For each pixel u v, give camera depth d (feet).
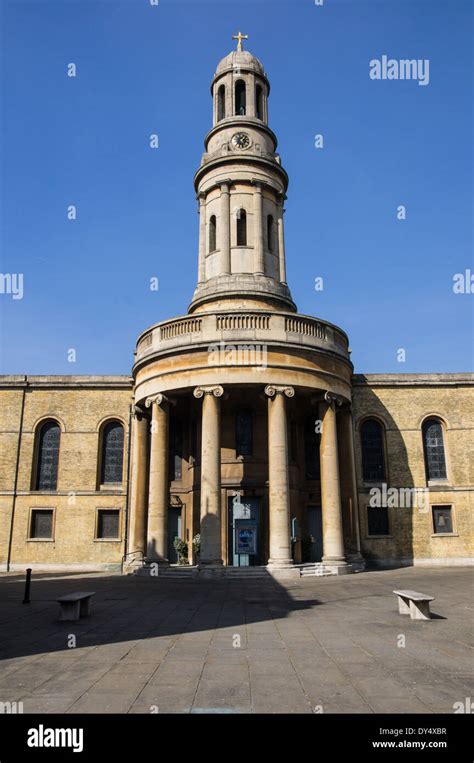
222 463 91.04
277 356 81.41
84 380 110.73
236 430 93.40
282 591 62.08
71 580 79.00
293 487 92.89
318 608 49.39
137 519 95.35
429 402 110.63
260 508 90.22
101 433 109.70
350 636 36.86
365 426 110.22
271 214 108.06
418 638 36.14
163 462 82.99
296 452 96.73
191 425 98.12
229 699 23.81
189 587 66.74
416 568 96.73
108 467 108.78
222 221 103.81
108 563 103.04
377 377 110.83
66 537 104.32
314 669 28.53
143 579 76.89
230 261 102.17
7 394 110.52
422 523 105.40
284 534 76.38
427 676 27.17
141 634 37.99
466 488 106.63
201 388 80.38
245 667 28.96
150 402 87.10
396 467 107.65
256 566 79.20
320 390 84.43
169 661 30.30
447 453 109.09
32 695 24.48
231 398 92.58
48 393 110.73
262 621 42.86
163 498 81.92
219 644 34.55
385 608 49.26
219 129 110.11
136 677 27.20
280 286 102.27
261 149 107.96
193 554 88.99
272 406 80.07
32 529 105.50
